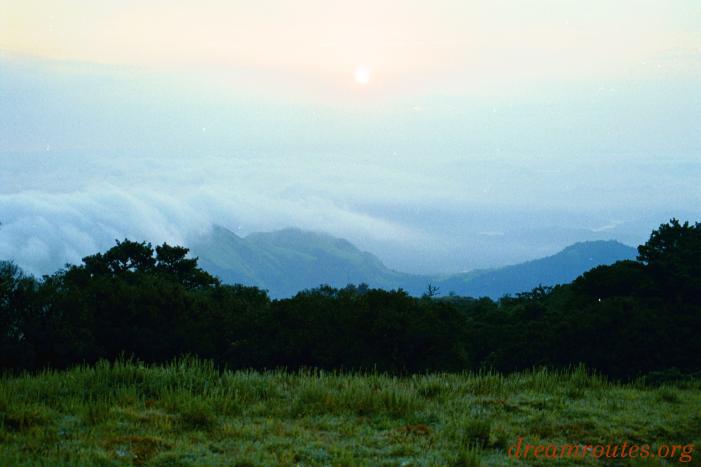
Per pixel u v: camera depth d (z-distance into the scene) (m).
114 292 42.16
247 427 11.96
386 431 12.34
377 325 40.50
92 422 12.08
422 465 10.34
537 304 63.81
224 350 44.75
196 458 10.36
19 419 11.73
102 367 15.47
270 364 41.38
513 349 47.66
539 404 14.64
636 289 52.19
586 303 54.12
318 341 40.97
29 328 31.64
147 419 12.31
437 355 42.00
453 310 44.28
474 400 15.05
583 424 13.14
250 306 51.53
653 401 15.51
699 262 52.25
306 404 13.87
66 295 36.00
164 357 41.16
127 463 10.02
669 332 42.25
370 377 17.12
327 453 10.81
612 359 41.72
